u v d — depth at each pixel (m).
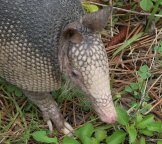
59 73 0.73
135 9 0.91
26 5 0.72
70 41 0.68
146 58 0.86
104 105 0.70
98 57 0.67
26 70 0.73
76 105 0.82
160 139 0.79
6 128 0.79
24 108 0.82
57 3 0.72
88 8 0.87
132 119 0.79
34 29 0.71
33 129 0.80
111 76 0.84
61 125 0.80
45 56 0.71
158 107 0.82
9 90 0.82
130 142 0.76
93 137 0.78
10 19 0.72
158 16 0.89
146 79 0.84
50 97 0.79
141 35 0.88
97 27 0.68
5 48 0.73
